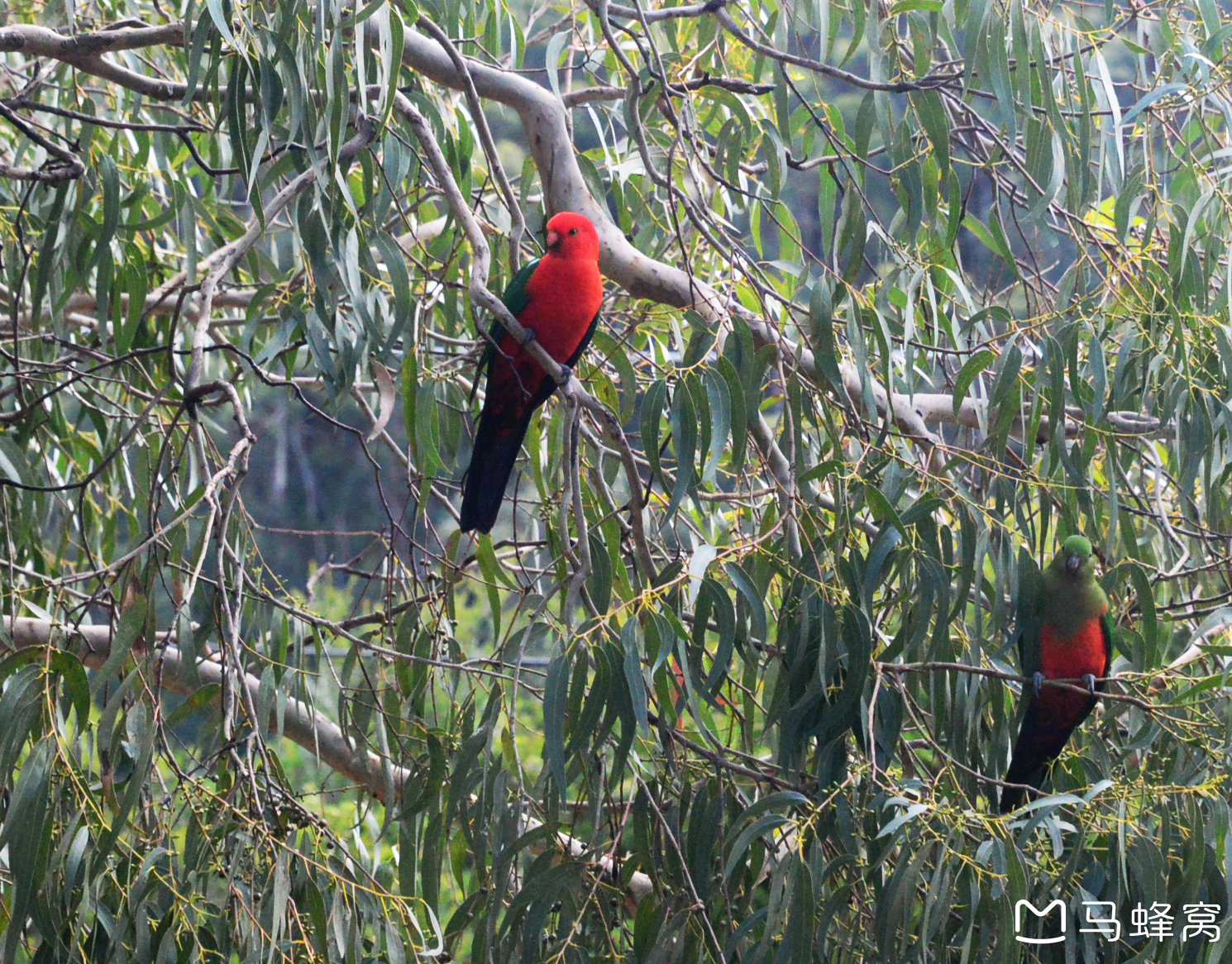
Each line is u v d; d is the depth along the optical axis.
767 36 6.68
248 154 5.28
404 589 6.63
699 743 6.32
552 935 5.48
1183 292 5.68
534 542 6.52
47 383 7.21
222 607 4.56
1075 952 4.82
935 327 5.75
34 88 6.34
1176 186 6.23
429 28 5.51
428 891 5.15
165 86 5.89
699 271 8.48
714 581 4.93
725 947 5.06
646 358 7.48
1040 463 6.35
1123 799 4.66
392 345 5.58
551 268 5.74
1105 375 5.22
